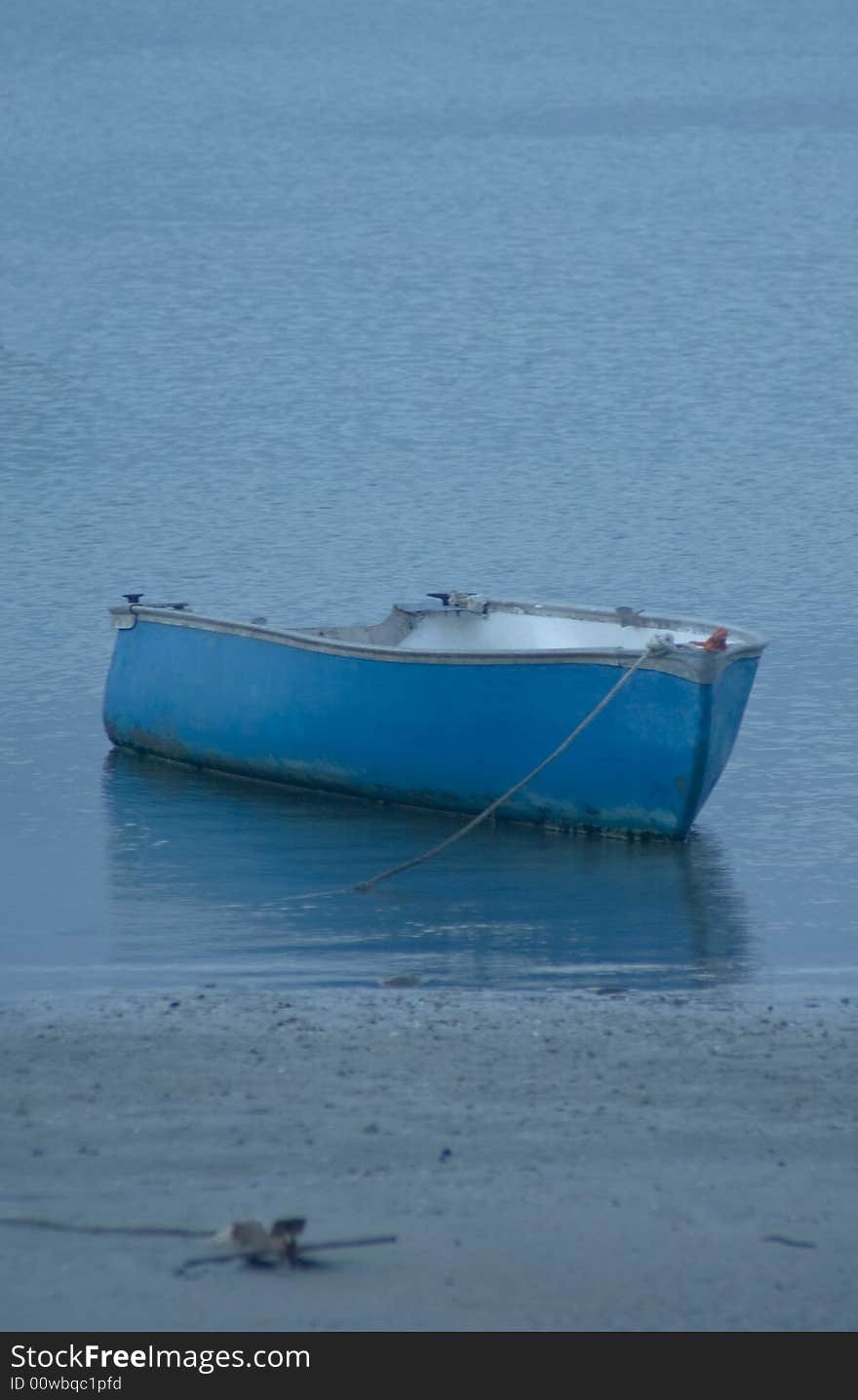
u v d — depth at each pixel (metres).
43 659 81.06
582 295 189.12
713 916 51.69
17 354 162.12
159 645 67.25
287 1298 28.12
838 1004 43.06
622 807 58.56
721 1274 28.97
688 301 185.88
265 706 64.19
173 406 141.75
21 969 47.19
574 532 105.19
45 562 98.56
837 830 59.75
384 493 114.62
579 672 57.97
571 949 48.84
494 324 174.38
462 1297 28.23
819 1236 30.16
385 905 52.78
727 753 58.66
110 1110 35.50
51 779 65.94
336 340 167.12
